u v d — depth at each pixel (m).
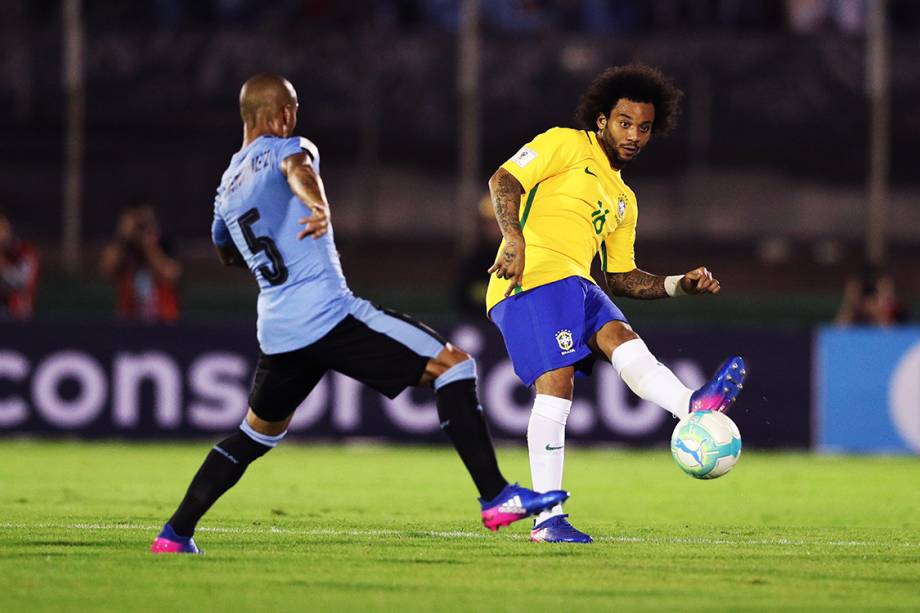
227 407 44.59
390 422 44.66
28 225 61.84
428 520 25.05
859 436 45.16
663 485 34.19
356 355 17.73
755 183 61.97
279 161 17.72
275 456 41.16
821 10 65.62
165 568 17.72
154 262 48.47
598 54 62.62
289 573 17.53
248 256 18.06
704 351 45.00
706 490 33.03
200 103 63.34
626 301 59.50
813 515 27.73
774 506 29.58
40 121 62.56
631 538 22.27
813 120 62.03
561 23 67.00
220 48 63.56
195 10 66.19
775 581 17.50
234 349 44.62
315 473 36.19
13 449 41.75
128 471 35.59
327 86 62.53
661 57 62.28
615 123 21.28
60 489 30.84
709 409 19.84
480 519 25.33
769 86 62.00
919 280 60.50
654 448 44.41
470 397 17.69
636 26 66.94
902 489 33.91
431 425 44.62
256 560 18.66
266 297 17.98
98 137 62.38
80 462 37.91
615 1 67.06
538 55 62.62
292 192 17.80
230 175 18.30
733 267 61.41
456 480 34.56
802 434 45.28
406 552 19.72
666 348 44.91
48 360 44.66
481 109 62.38
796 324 59.28
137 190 62.47
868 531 24.36
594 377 44.56
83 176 62.19
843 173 62.03
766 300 59.34
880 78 55.78
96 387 44.59
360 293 59.62
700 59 62.19
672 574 17.91
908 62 62.12
